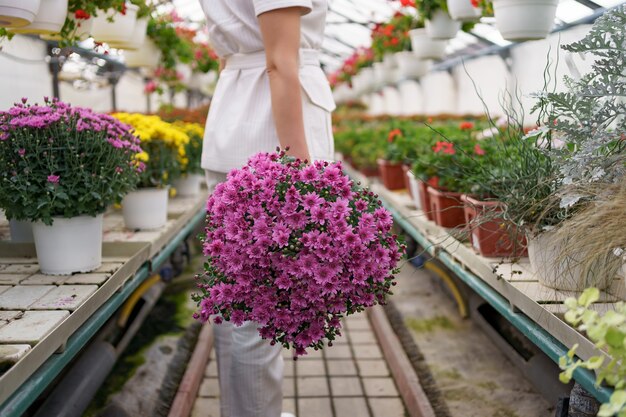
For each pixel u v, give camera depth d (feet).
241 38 6.79
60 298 6.63
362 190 5.93
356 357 12.17
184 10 29.30
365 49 29.27
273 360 6.89
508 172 7.73
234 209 5.65
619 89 6.22
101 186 7.58
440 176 11.25
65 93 24.31
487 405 9.17
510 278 7.34
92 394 8.59
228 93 7.07
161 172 10.77
